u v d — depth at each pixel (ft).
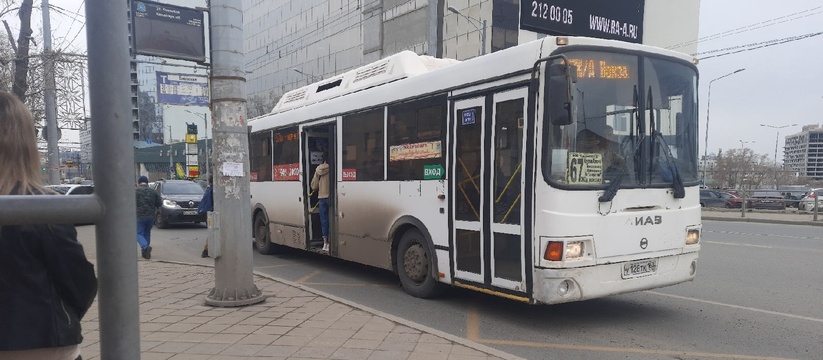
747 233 49.83
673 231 18.33
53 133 51.98
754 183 185.57
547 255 16.17
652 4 103.45
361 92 25.58
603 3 55.16
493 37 95.96
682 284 25.48
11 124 5.85
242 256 19.40
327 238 28.76
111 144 4.50
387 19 123.34
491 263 18.37
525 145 16.90
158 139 266.98
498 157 18.08
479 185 18.88
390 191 23.59
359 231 25.81
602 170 17.02
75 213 4.35
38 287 5.58
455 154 19.97
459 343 15.06
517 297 17.24
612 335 17.62
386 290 24.58
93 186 4.53
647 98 18.11
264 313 18.15
